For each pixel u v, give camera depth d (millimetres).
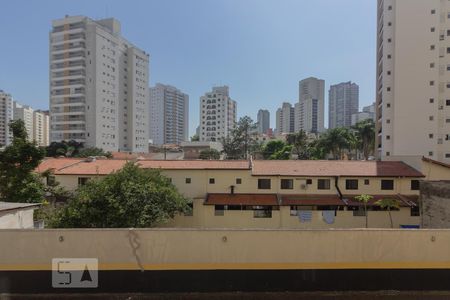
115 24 95688
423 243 10859
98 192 19750
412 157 26844
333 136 60469
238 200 24344
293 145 70500
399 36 43719
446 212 17984
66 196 25031
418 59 42969
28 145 21438
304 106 140375
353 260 10859
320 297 10711
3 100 105625
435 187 18656
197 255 10883
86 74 84875
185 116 163625
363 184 25188
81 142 83438
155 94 148750
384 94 45812
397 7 43906
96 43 84625
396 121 43562
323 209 24094
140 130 102750
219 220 24266
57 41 85188
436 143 42219
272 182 25641
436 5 42469
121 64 96250
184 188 25797
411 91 43125
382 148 45906
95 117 84688
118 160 30125
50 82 86125
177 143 146625
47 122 127438
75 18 84250
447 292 10680
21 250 10820
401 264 10805
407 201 23375
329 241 10906
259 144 79000
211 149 86125
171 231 10922
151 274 10820
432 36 42594
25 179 21125
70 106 84875
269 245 10906
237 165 26812
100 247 10852
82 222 18750
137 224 18922
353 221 23781
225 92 136375
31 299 10680
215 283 10828
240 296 10758
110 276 10805
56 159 31391
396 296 10641
